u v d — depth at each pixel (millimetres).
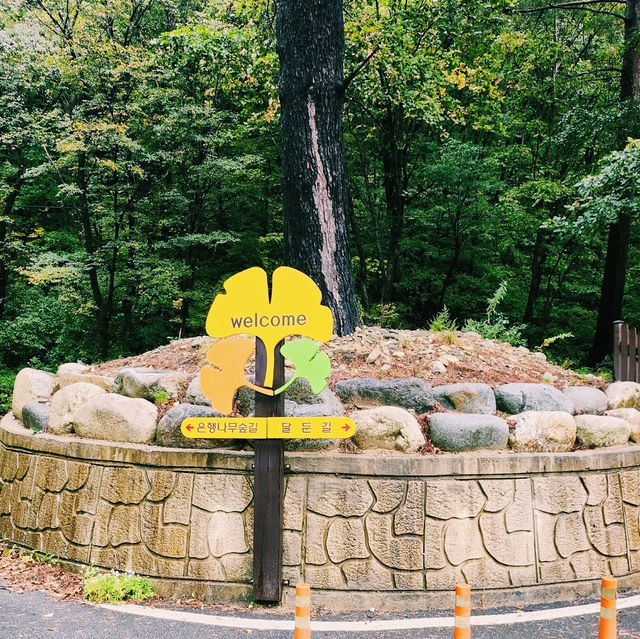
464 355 5945
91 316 15109
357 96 12023
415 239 15477
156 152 14273
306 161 6504
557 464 4543
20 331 15297
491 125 14336
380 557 4246
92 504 4777
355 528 4277
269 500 4246
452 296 16453
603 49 16547
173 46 11531
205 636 3746
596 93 16172
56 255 14133
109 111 13867
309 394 4641
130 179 14828
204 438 4449
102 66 13711
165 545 4477
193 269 14766
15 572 4801
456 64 12477
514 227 15352
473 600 4242
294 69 6562
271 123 13344
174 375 5285
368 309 13031
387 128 14195
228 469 4441
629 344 6566
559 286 17328
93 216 15398
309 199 6492
